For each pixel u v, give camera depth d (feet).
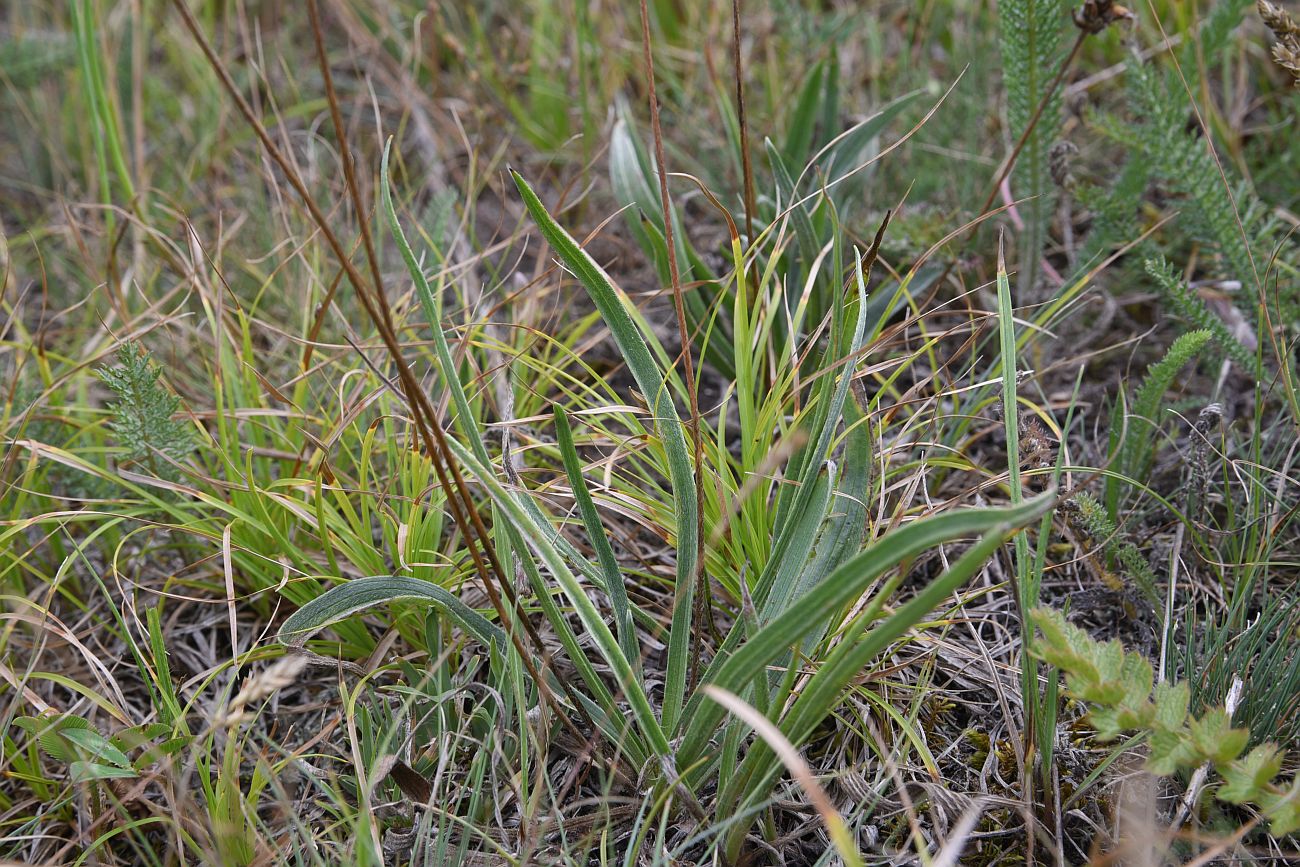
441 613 1.94
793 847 1.84
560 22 3.20
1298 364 2.23
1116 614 2.06
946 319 2.42
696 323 2.32
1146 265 2.14
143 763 1.91
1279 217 2.45
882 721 1.91
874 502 2.02
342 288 2.50
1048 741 1.78
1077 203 2.59
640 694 1.74
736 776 1.75
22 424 2.08
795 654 1.70
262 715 2.03
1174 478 2.22
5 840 1.87
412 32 3.32
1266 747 1.69
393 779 1.84
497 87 3.10
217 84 3.14
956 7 2.95
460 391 1.78
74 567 2.20
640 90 3.11
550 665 1.85
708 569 1.96
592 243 2.68
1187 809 1.77
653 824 1.84
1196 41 2.47
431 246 2.32
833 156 2.36
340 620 1.91
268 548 2.10
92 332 2.51
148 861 1.89
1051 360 2.37
